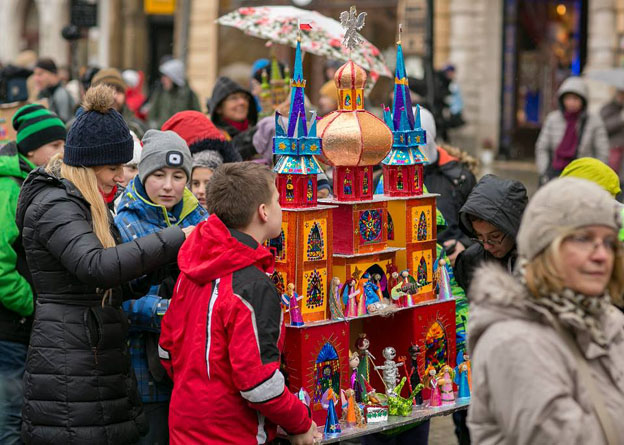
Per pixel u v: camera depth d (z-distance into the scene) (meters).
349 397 4.00
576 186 2.71
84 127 3.95
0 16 29.62
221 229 3.58
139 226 4.34
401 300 4.20
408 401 4.13
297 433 3.63
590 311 2.73
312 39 6.89
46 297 3.98
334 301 3.97
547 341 2.67
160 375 4.30
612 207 2.70
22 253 4.80
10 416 4.84
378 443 4.62
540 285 2.71
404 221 4.29
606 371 2.73
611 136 12.42
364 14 4.18
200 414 3.59
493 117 20.78
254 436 3.63
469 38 20.67
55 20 27.98
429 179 6.34
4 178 4.84
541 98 20.64
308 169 3.89
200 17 23.19
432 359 4.36
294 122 3.91
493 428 2.74
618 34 18.50
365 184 4.08
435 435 6.31
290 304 3.85
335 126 4.00
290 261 3.88
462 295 4.70
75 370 3.92
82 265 3.80
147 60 26.80
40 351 3.95
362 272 4.11
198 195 5.18
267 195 3.64
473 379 2.78
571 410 2.59
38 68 10.12
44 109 5.22
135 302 4.28
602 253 2.68
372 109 15.27
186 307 3.68
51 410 3.93
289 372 3.89
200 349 3.58
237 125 7.26
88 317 3.95
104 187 4.11
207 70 23.16
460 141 20.89
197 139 5.41
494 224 4.04
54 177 3.96
